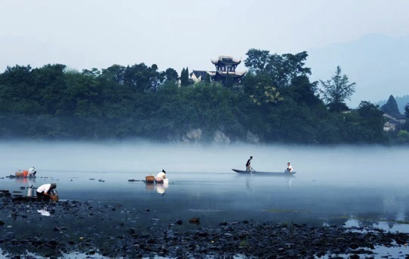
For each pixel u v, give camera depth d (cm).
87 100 17900
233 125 18800
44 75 18612
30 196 4381
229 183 6944
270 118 19838
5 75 18950
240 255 2436
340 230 3148
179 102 18275
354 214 3934
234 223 3303
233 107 19375
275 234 2936
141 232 2941
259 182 7231
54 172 8462
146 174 8450
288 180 7806
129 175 8112
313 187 6500
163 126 17775
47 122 16988
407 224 3466
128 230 2995
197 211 3919
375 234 3022
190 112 18188
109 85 18775
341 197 5238
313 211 4075
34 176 7069
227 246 2591
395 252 2566
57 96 17950
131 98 18750
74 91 17738
